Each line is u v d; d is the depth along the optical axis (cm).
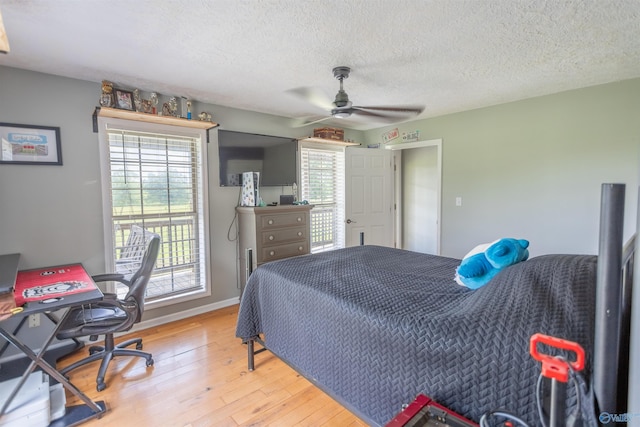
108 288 280
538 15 171
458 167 393
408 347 129
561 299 113
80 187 265
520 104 338
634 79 275
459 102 346
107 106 255
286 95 311
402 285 180
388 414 136
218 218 347
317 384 172
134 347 265
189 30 184
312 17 172
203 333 292
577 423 85
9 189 237
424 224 542
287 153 400
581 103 302
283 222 355
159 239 234
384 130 475
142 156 298
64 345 259
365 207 462
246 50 211
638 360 68
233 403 197
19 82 238
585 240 307
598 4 161
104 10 162
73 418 180
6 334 169
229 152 351
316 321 172
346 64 237
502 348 108
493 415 100
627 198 281
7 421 164
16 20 171
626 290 106
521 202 344
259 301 221
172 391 208
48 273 229
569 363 78
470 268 163
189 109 307
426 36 195
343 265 226
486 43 205
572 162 310
